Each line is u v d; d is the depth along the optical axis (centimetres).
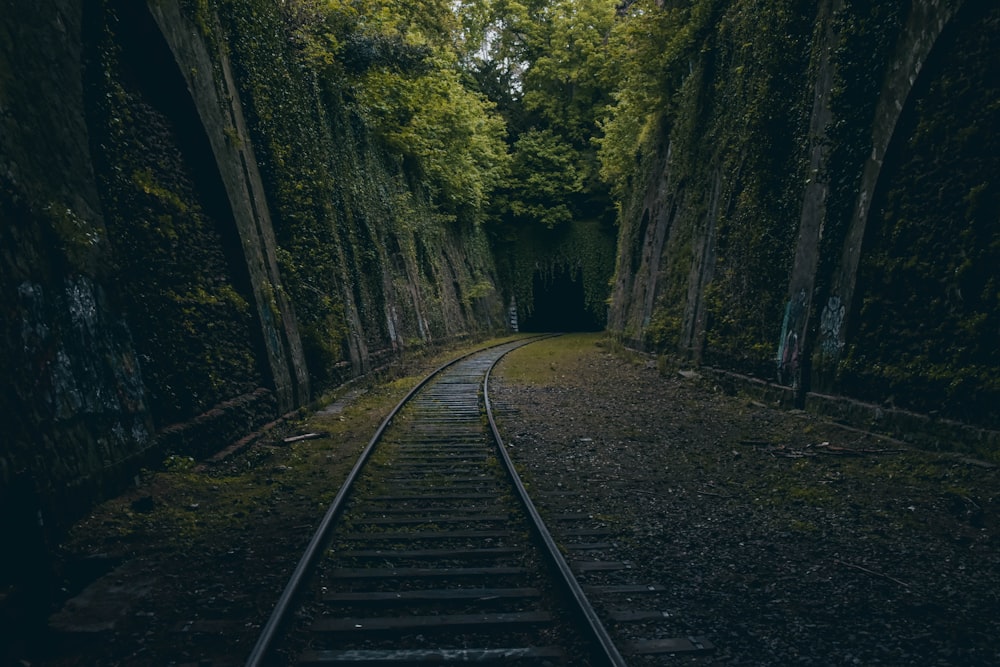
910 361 847
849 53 991
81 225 617
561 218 4441
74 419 577
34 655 379
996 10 741
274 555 526
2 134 534
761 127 1280
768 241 1264
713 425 1075
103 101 718
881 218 925
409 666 354
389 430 1064
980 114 762
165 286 809
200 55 955
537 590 450
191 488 703
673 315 1895
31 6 598
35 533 409
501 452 845
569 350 2811
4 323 505
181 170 912
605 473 790
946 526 586
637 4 1906
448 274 3294
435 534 561
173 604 441
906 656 372
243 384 999
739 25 1504
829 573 491
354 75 1909
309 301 1357
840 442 892
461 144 3153
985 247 742
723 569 500
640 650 373
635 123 2755
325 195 1566
